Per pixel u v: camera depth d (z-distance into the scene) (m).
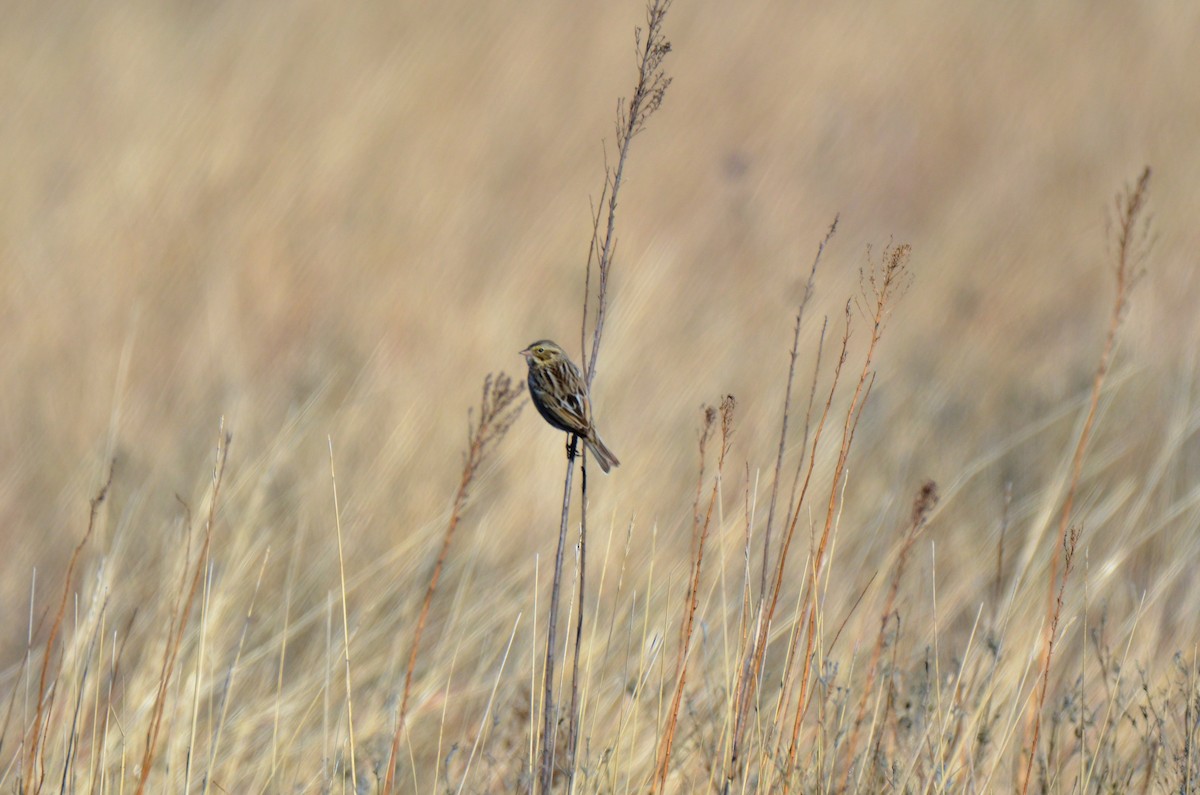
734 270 25.27
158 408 18.31
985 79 38.56
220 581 12.00
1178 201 29.34
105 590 10.65
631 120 8.70
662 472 16.17
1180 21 42.47
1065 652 12.23
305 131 31.00
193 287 22.38
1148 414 17.47
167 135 29.89
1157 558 14.09
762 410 17.98
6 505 16.33
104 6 40.28
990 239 27.84
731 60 39.09
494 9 41.22
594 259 24.31
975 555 14.05
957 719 9.79
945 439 17.70
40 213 25.08
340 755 10.68
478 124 33.38
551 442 16.66
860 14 42.72
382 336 20.47
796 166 32.28
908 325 22.42
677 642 11.62
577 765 9.01
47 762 10.13
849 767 8.97
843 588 13.09
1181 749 9.68
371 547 14.77
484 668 11.77
